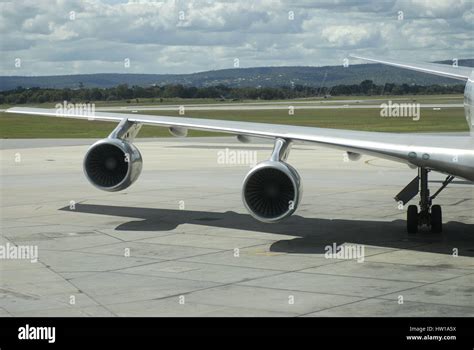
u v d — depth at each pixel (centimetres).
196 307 999
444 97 14762
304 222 1698
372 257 1320
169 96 14650
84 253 1363
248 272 1205
